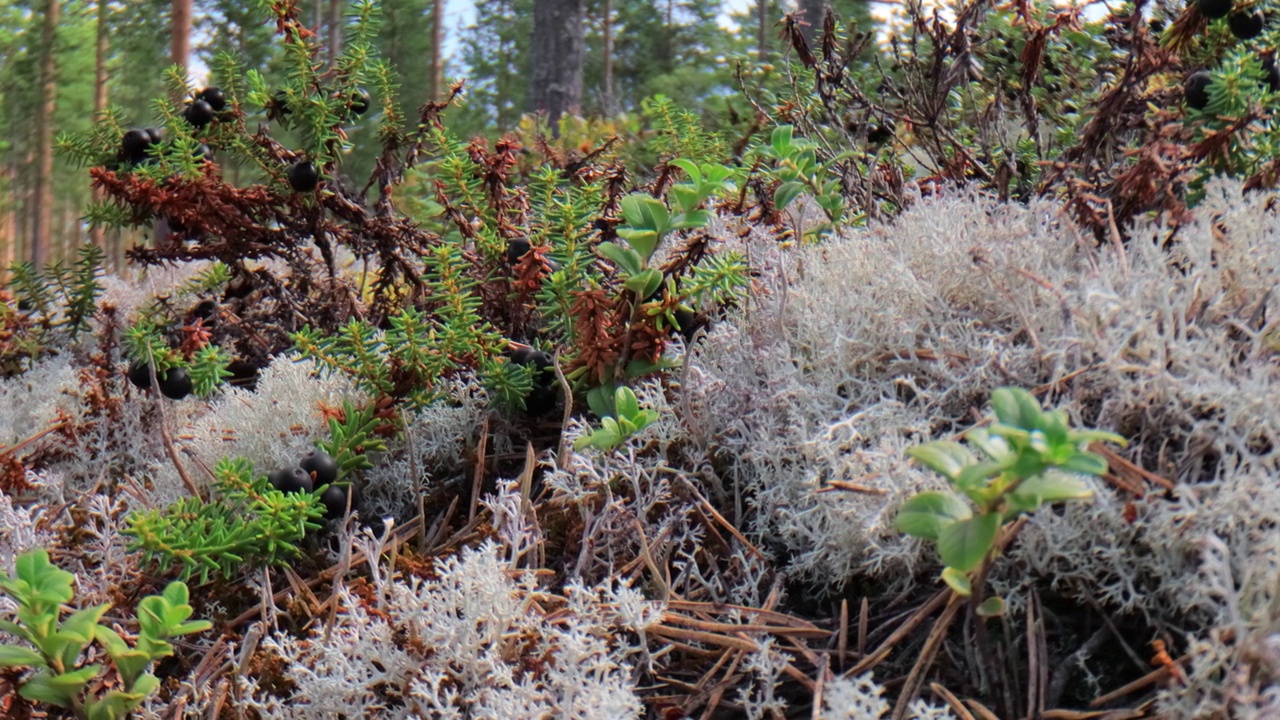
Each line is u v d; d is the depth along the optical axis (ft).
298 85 9.70
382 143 10.25
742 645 5.61
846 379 6.57
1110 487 5.16
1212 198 6.22
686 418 7.03
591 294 7.49
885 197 10.01
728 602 6.23
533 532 6.57
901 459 5.59
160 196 9.16
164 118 9.67
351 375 8.10
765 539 6.62
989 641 5.39
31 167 68.28
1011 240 6.70
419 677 5.63
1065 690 5.21
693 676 5.85
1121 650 5.27
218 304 9.77
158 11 58.75
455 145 9.51
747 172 10.43
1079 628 5.44
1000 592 5.35
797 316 7.35
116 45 62.75
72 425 8.85
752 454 6.51
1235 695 3.98
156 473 8.47
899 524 4.51
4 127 62.49
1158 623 4.93
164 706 5.87
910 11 10.42
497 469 7.90
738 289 7.87
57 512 7.72
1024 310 6.25
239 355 10.05
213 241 10.20
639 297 7.51
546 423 8.20
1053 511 5.36
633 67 78.48
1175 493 4.70
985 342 6.42
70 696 5.27
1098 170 8.36
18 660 5.10
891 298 6.92
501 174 9.32
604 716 5.00
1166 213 6.35
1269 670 4.06
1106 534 4.96
